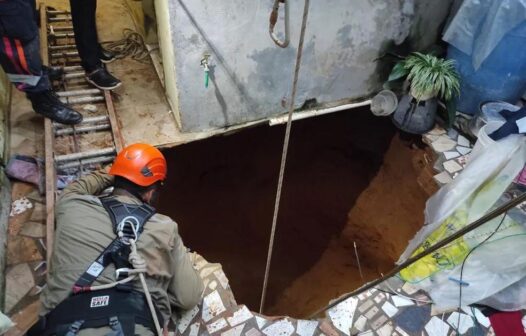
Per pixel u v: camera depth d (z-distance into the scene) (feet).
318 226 13.12
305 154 13.67
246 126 10.25
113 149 9.05
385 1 9.38
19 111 10.00
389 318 7.43
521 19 8.72
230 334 6.97
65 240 5.59
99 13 13.25
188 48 8.18
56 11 12.82
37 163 8.79
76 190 6.59
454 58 10.43
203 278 7.70
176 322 7.04
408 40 10.55
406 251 8.75
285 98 10.14
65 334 5.00
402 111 10.57
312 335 7.07
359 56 10.19
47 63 10.62
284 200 13.55
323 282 11.66
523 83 10.18
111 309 5.21
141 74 11.27
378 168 12.17
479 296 7.55
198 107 9.36
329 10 8.85
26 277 7.25
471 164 8.35
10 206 8.21
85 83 10.64
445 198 8.54
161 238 5.84
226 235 12.82
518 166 7.81
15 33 7.37
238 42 8.50
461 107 10.98
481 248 7.85
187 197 12.60
